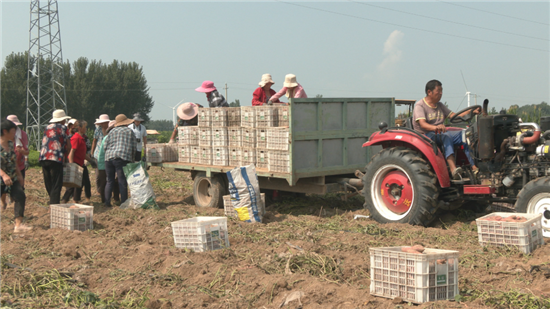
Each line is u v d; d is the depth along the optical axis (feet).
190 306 11.76
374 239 17.67
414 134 20.02
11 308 11.68
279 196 28.43
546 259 14.12
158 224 22.22
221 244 17.31
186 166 28.12
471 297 11.45
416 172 19.38
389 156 20.45
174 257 15.76
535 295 11.42
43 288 13.26
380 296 11.78
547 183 16.72
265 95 28.91
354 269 13.89
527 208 17.31
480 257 14.88
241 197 22.02
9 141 20.53
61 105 186.91
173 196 33.35
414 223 19.62
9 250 17.22
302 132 22.18
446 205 21.67
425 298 11.14
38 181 41.57
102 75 195.11
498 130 18.72
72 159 28.19
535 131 17.69
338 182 23.75
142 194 26.58
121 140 27.68
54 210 21.80
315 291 12.17
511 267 13.55
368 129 24.84
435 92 19.85
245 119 24.89
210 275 13.88
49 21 137.90
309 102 22.49
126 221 22.72
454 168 19.36
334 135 23.40
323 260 14.44
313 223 21.04
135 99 200.03
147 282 13.52
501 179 18.69
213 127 26.63
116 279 13.96
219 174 26.78
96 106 192.34
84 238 19.39
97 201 30.78
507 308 10.85
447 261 11.43
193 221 17.95
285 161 22.24
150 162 30.45
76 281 13.80
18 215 20.85
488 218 16.58
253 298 12.13
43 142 25.45
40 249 17.75
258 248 17.04
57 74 188.24
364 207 23.77
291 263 14.47
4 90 178.40
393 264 11.54
